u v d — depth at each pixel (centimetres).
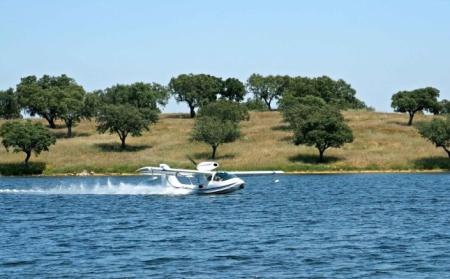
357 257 6009
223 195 13038
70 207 11131
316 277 5244
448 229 7700
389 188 14912
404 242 6769
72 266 5744
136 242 7000
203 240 7100
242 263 5809
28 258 6122
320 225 8269
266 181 18875
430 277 5194
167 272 5481
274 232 7662
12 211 10650
